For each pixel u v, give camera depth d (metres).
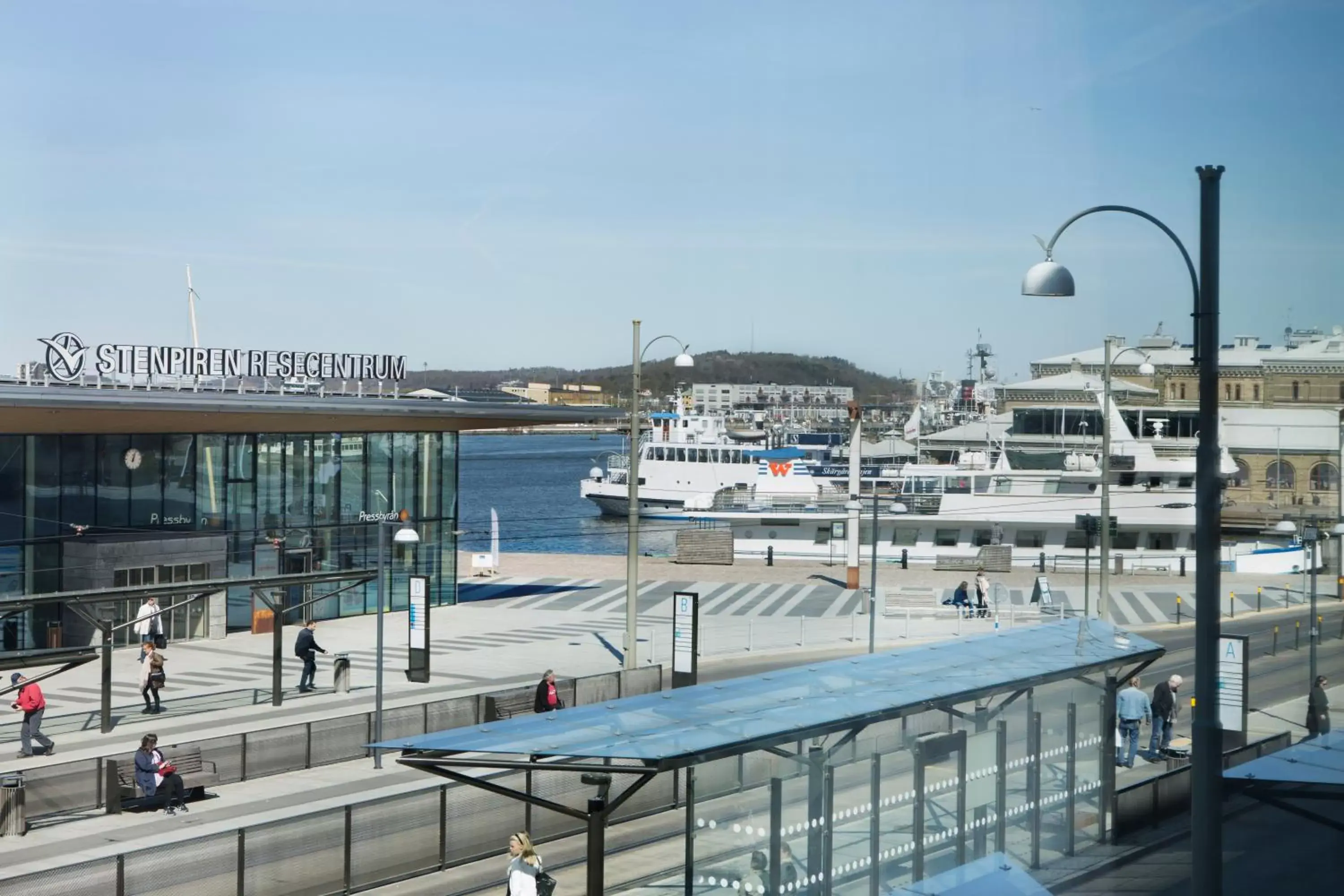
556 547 121.81
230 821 25.80
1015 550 77.62
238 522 53.44
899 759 18.59
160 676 37.00
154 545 49.16
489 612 59.12
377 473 58.16
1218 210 12.09
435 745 16.67
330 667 45.06
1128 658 22.48
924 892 18.39
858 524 66.62
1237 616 54.75
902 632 53.19
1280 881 14.31
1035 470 80.12
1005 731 19.80
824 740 18.05
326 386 57.75
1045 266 15.51
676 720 17.89
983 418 127.31
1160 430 97.69
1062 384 104.44
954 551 79.00
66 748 32.56
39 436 47.78
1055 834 20.88
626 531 123.06
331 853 21.72
